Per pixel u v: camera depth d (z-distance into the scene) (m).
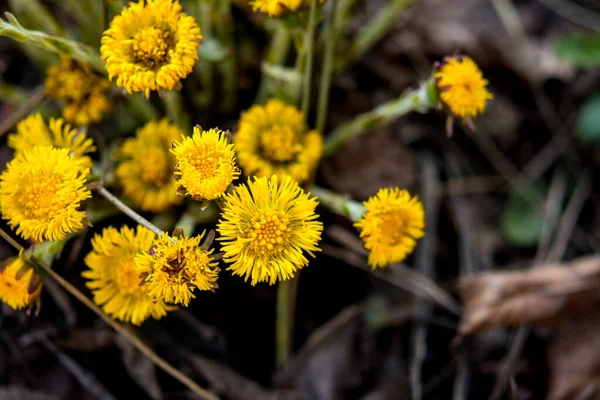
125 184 0.42
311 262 0.48
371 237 0.40
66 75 0.42
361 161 0.50
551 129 0.53
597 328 0.47
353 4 0.48
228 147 0.37
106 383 0.46
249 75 0.48
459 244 0.50
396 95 0.52
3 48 0.50
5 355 0.46
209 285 0.37
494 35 0.54
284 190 0.38
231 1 0.45
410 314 0.48
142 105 0.44
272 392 0.47
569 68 0.54
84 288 0.45
